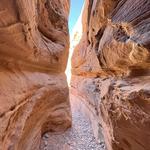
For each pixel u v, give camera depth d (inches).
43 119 214.1
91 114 307.0
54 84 250.8
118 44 159.5
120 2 166.1
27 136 161.5
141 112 120.9
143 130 125.5
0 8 108.3
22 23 132.6
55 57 260.5
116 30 164.6
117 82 170.2
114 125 158.6
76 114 387.5
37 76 201.2
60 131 261.1
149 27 111.6
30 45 162.4
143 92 115.2
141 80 139.5
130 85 146.8
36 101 181.5
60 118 262.5
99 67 253.9
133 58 131.8
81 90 415.8
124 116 141.1
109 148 191.8
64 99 290.4
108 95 179.8
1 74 131.0
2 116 109.1
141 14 122.0
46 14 254.7
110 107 169.0
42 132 223.6
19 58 158.2
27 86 161.5
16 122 134.6
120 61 169.6
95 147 224.8
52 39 278.4
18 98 136.4
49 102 233.1
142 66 140.1
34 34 175.5
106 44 197.0
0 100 113.0
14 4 116.7
